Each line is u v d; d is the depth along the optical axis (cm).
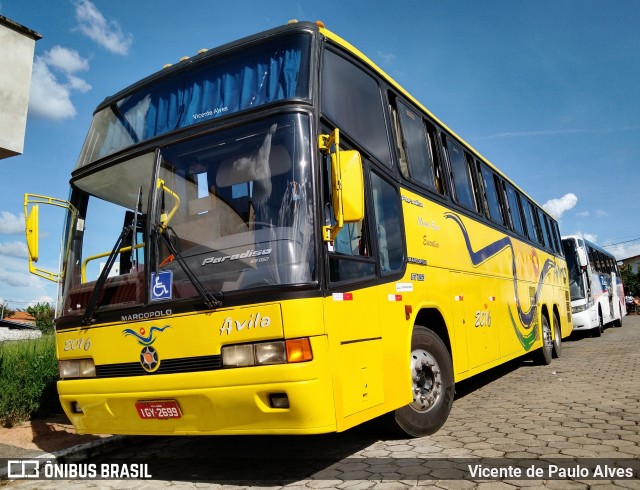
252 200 427
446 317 630
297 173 418
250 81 474
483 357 738
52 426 696
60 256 516
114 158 511
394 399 485
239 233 422
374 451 507
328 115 460
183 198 455
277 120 439
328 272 410
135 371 435
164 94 516
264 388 379
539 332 1102
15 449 584
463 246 722
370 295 467
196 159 462
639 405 654
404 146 612
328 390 389
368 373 446
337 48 511
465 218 752
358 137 506
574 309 1852
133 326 438
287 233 404
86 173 531
